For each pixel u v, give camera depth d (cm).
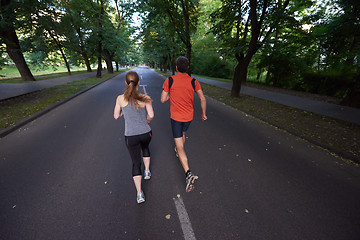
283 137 414
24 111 541
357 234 170
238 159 310
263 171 275
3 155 304
